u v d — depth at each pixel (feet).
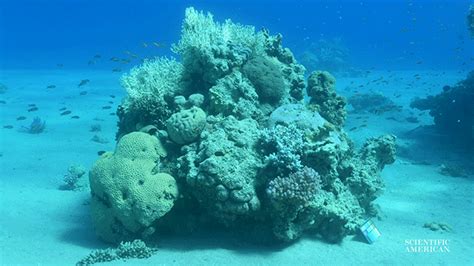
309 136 10.51
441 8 210.79
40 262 9.19
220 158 9.33
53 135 23.75
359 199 12.06
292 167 9.27
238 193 9.02
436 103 25.27
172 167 10.39
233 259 9.23
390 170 18.21
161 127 11.56
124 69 62.75
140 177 9.77
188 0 195.83
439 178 17.26
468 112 23.06
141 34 147.54
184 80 12.42
